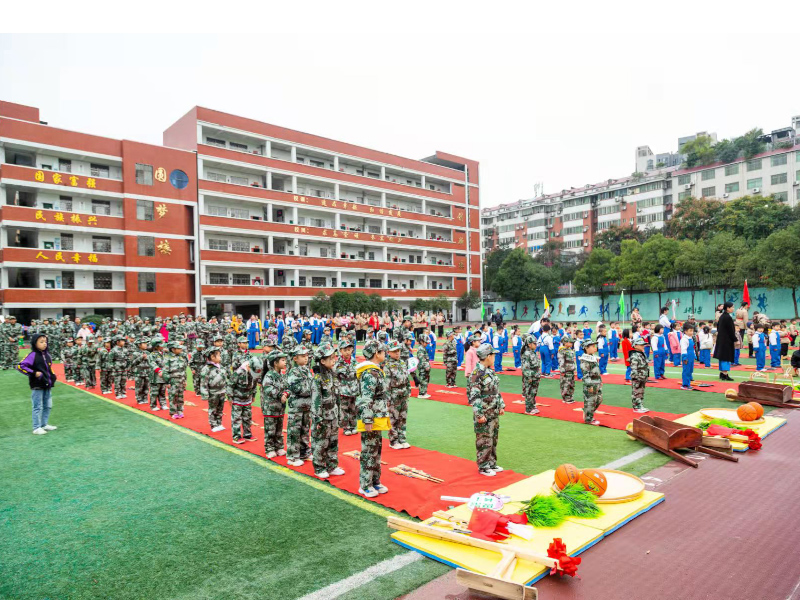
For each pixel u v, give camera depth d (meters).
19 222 30.73
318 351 7.00
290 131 43.66
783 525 5.19
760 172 54.31
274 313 42.00
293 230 43.31
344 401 9.26
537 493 5.92
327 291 45.31
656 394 13.06
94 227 33.53
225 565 4.56
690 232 50.28
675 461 7.41
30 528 5.46
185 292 37.38
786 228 39.53
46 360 10.02
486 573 4.22
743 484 6.39
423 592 4.06
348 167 49.47
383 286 50.94
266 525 5.42
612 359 21.45
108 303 34.16
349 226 48.94
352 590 4.09
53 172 31.88
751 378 14.44
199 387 14.29
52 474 7.32
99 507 6.02
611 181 71.56
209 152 38.53
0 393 14.99
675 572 4.30
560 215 76.44
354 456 8.02
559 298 54.62
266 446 8.04
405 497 6.09
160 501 6.19
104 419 11.09
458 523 5.11
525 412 11.19
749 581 4.14
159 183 36.19
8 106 32.81
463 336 20.06
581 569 4.38
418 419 10.81
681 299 44.56
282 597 4.00
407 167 53.16
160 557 4.74
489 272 65.56
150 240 35.69
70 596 4.10
